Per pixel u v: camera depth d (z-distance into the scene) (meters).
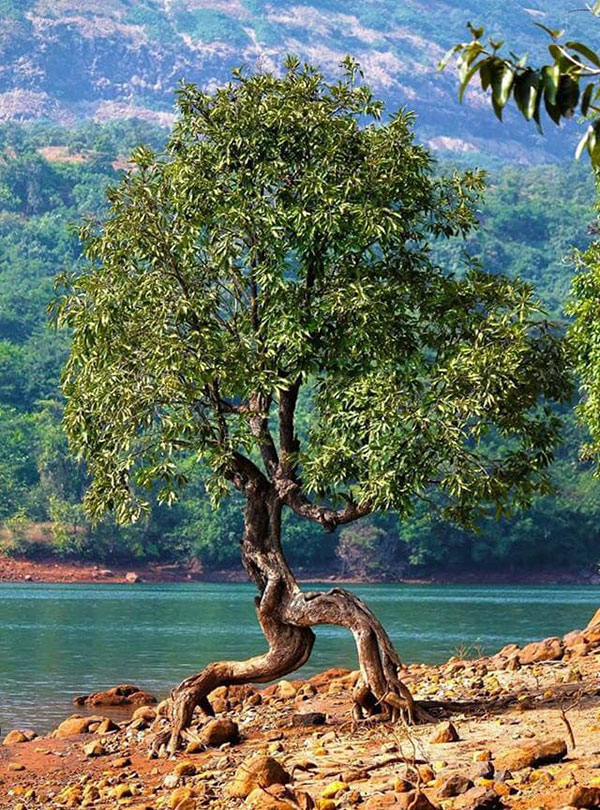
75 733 18.53
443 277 16.92
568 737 12.62
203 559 133.00
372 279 16.44
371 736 14.56
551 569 136.75
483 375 15.10
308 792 11.25
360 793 10.88
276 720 17.75
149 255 15.87
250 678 15.80
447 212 17.06
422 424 14.84
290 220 16.19
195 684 15.77
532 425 16.44
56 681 28.42
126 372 15.66
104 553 130.50
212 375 15.24
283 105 16.30
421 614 63.19
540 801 9.55
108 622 55.06
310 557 134.75
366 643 15.25
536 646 23.55
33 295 185.62
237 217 15.69
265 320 16.06
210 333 15.45
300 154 16.48
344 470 15.52
